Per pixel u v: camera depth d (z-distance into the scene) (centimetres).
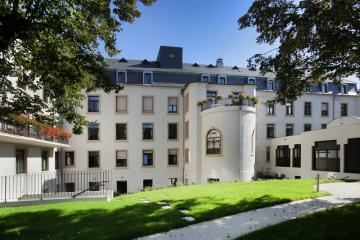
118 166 2978
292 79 1105
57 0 775
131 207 1025
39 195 1305
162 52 3322
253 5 1031
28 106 1052
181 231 751
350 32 887
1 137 1388
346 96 3597
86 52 942
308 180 1770
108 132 2969
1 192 1495
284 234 674
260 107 3356
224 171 2352
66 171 2850
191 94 2786
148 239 693
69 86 1037
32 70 1041
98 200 1224
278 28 1012
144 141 3031
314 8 911
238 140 2339
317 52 980
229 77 3325
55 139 2055
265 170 3328
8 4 839
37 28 790
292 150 2923
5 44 789
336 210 884
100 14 888
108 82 991
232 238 681
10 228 801
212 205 1029
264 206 1013
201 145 2675
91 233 733
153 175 3025
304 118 3475
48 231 763
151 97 3081
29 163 1902
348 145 2134
